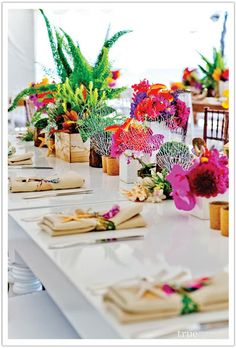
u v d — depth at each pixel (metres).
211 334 0.92
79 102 2.60
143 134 2.09
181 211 1.72
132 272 1.17
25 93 2.74
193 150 2.11
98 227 1.48
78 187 2.05
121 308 0.94
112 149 2.16
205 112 4.29
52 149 2.85
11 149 2.72
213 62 6.20
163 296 0.96
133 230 1.50
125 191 1.94
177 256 1.28
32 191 1.99
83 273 1.17
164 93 2.12
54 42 2.67
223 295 0.98
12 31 6.89
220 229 1.51
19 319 1.46
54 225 1.44
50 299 1.61
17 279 1.83
